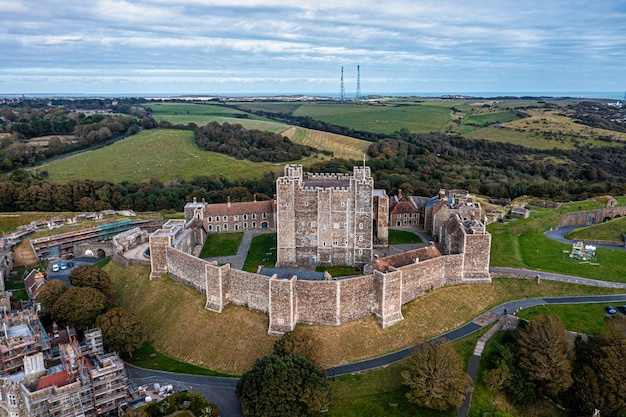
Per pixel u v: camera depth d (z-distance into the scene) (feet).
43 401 233.76
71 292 319.47
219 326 307.17
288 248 369.30
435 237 423.64
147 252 421.18
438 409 248.93
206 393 264.72
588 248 402.11
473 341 293.23
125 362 295.07
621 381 255.29
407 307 315.17
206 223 471.21
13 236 486.38
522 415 259.80
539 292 341.00
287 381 238.68
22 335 277.64
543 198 638.94
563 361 263.49
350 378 268.41
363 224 363.56
